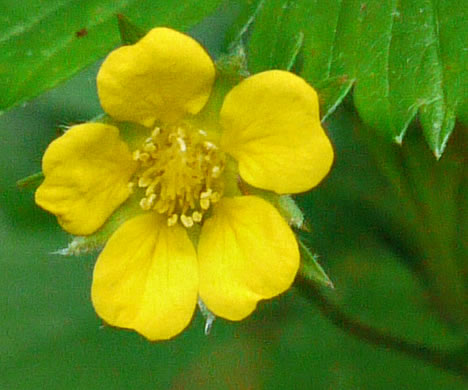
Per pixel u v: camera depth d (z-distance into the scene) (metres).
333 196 0.10
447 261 0.10
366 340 0.09
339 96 0.07
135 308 0.07
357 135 0.09
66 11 0.08
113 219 0.07
